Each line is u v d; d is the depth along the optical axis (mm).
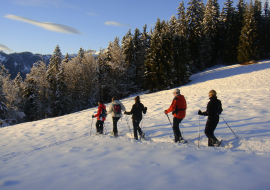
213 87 20875
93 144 5508
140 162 3471
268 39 35062
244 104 10445
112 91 33406
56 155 4527
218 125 6598
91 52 35438
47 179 3004
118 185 2590
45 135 7980
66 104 31781
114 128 6570
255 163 3035
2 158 4891
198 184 2484
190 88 22625
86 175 3045
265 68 25906
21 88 36781
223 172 2781
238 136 4875
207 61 36625
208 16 37469
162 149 4297
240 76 24062
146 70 29734
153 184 2555
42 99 33469
